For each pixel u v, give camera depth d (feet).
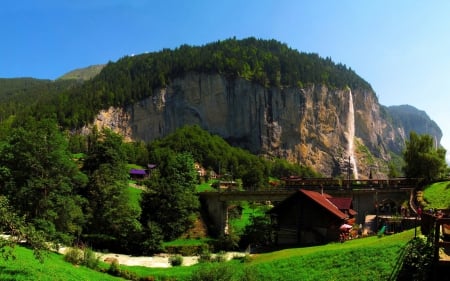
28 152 196.75
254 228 249.14
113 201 256.73
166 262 215.51
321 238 208.64
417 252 104.32
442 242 83.35
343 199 249.75
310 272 130.62
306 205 216.13
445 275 83.41
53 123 219.41
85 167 291.17
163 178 287.89
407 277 101.60
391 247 130.00
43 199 192.24
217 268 121.60
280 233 223.30
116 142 293.64
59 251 191.21
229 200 331.16
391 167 434.30
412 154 320.70
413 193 266.77
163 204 278.46
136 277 160.56
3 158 204.13
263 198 322.75
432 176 308.40
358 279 113.80
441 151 318.86
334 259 135.33
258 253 199.41
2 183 200.23
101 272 163.02
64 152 211.82
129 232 248.52
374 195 281.33
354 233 210.18
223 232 306.55
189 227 298.97
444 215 101.55
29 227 111.65
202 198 344.90
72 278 122.52
